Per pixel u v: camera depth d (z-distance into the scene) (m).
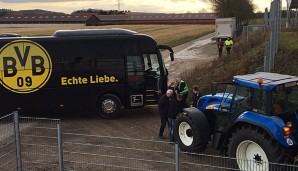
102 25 111.38
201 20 113.31
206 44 48.91
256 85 9.09
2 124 14.11
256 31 30.33
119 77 16.09
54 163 10.48
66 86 15.80
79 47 15.79
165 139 12.90
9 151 10.95
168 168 10.04
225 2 66.00
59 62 15.67
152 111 17.39
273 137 8.44
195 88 13.84
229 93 10.34
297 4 36.75
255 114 9.13
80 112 16.95
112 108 16.06
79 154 11.27
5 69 15.31
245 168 9.13
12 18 116.75
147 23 116.81
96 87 15.98
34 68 15.51
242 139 9.08
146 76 16.34
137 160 10.70
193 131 10.70
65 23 114.06
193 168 9.96
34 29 90.25
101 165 9.89
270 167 8.45
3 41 15.24
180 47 46.97
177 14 118.69
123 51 16.08
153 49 16.34
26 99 15.64
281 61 18.53
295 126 9.23
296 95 9.29
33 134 13.49
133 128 14.51
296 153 8.73
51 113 16.62
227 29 47.88
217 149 10.45
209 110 11.12
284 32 29.83
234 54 24.09
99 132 13.98
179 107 12.11
